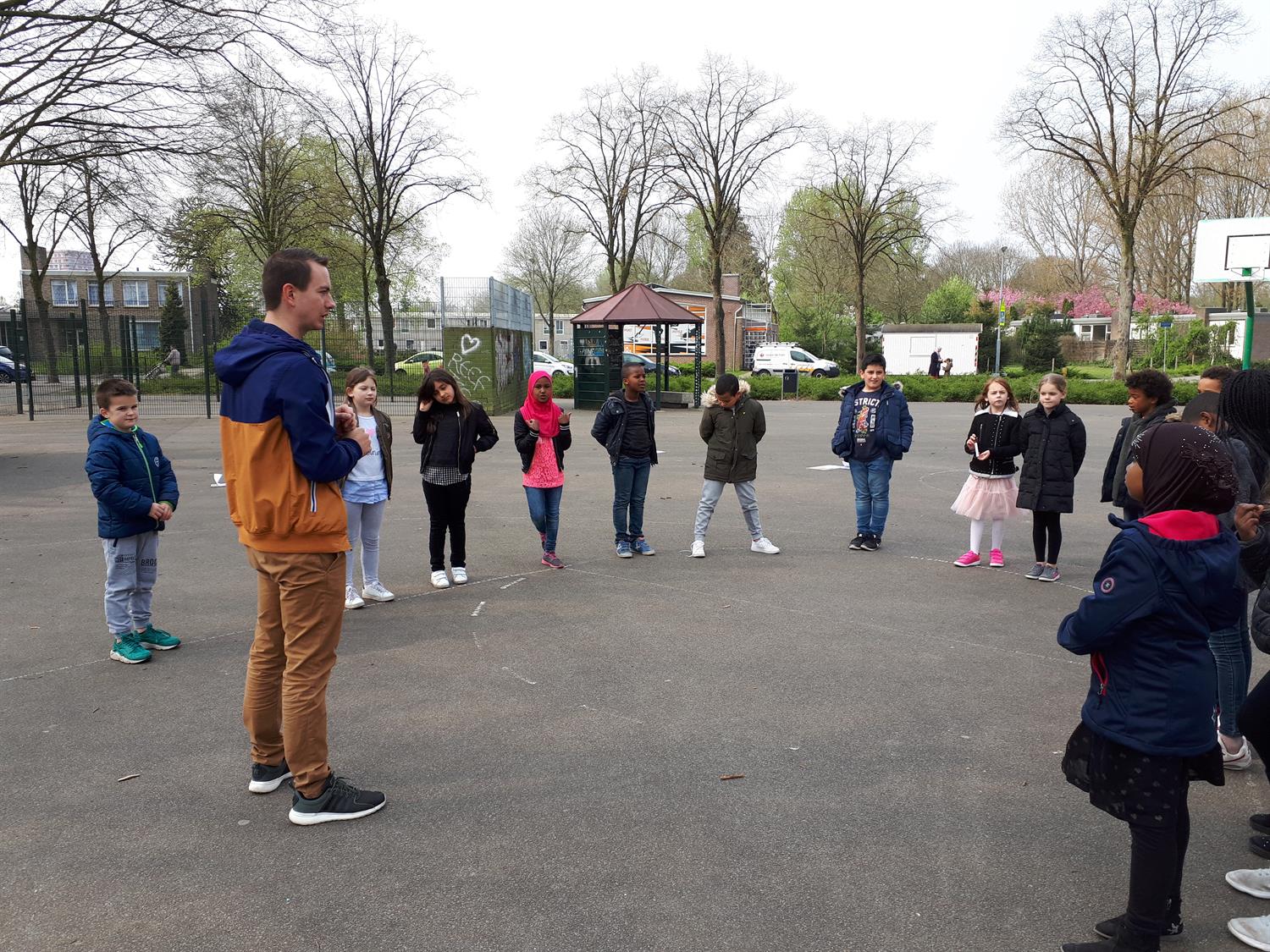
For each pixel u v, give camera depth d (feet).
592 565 25.66
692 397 86.89
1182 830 8.95
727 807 12.02
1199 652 8.64
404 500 36.27
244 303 160.45
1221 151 148.97
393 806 12.06
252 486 10.95
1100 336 216.95
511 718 14.94
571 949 9.09
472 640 19.03
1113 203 117.50
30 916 9.62
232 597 22.22
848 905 9.87
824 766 13.26
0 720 14.87
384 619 20.51
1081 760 9.30
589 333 82.79
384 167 115.75
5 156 57.06
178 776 12.94
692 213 173.99
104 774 12.98
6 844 11.10
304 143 120.98
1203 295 221.05
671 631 19.65
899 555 27.12
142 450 17.63
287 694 11.38
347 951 9.06
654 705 15.53
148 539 17.92
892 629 19.89
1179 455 8.61
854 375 142.00
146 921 9.55
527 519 32.42
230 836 11.30
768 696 15.96
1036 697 15.98
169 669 17.31
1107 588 8.66
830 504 35.96
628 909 9.76
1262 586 10.74
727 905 9.84
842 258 158.30
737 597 22.36
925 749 13.87
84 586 23.13
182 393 89.25
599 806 12.03
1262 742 10.00
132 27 54.34
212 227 112.57
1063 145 116.47
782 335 183.42
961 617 20.81
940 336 159.94
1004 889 10.21
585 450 51.96
